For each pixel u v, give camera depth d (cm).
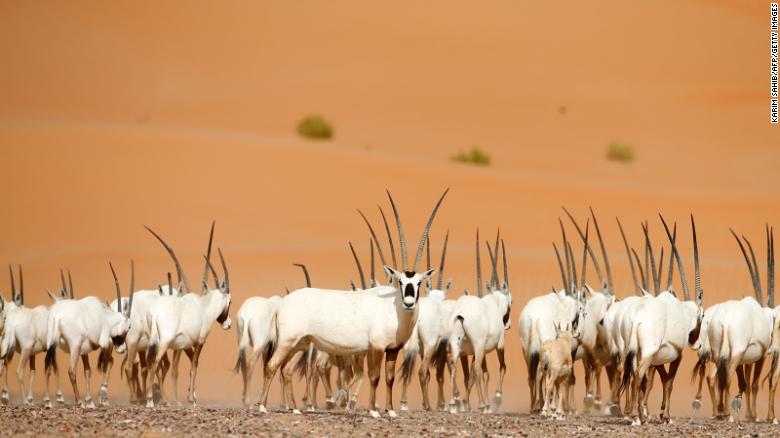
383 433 5350
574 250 18362
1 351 7131
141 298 8081
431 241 18862
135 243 18088
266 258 16675
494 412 7656
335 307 6234
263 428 5359
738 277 15738
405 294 5997
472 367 7744
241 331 7494
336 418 5966
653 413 8794
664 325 6322
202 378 10788
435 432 5472
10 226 18375
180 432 5153
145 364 8444
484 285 15125
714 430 6012
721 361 6988
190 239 18375
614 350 7488
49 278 15212
